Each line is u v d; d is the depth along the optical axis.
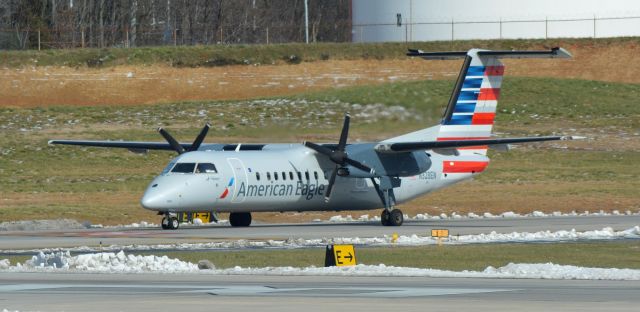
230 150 173.12
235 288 80.88
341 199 169.62
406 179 172.88
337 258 98.25
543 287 81.00
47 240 134.25
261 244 126.69
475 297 74.25
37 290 79.88
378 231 151.12
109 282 85.81
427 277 89.75
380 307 68.88
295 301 72.31
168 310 68.00
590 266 105.12
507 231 150.75
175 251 117.44
